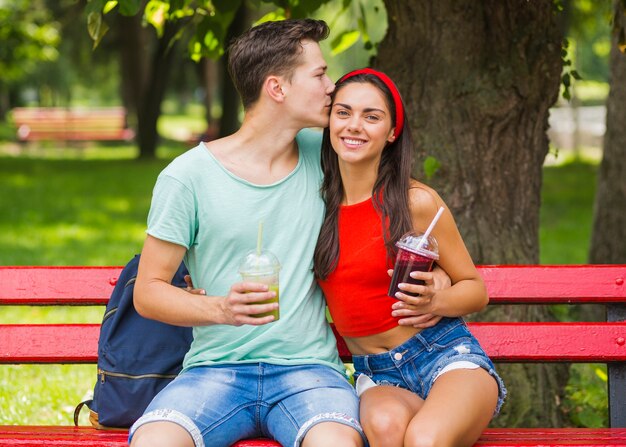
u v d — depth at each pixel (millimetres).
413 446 2762
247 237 3199
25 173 20328
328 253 3219
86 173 20406
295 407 3059
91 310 7406
